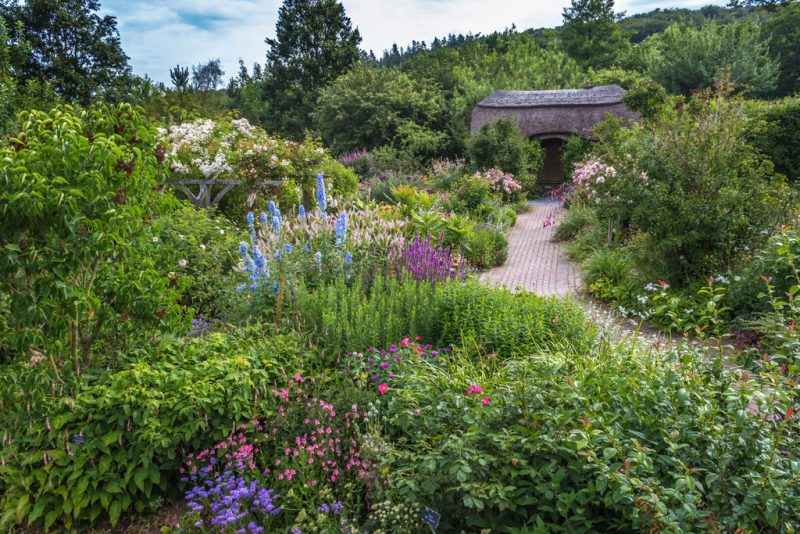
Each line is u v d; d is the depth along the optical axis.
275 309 5.35
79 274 3.85
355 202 11.52
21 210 3.27
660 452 2.79
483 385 3.59
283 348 4.39
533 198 21.09
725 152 7.95
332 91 29.98
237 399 3.66
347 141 28.56
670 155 8.28
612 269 8.59
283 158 11.80
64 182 3.44
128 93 26.97
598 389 3.25
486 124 20.84
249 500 3.23
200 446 3.62
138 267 4.15
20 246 3.38
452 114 29.61
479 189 15.93
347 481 3.38
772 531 2.41
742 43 30.56
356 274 6.41
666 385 3.00
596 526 2.72
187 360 4.10
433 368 4.08
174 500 3.60
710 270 7.45
